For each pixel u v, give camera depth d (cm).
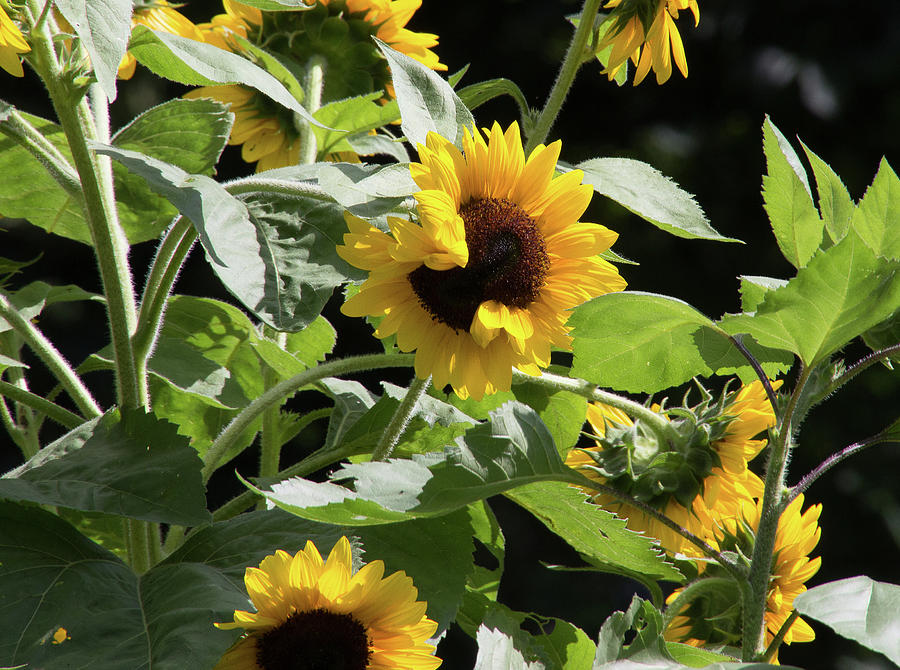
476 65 893
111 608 273
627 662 274
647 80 923
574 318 274
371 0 308
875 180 271
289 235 278
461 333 276
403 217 274
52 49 277
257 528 280
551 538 811
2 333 300
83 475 277
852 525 856
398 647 273
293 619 272
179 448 278
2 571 274
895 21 838
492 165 275
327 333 308
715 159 923
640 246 893
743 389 296
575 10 899
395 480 269
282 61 308
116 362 282
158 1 302
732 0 866
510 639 277
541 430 275
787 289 267
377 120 305
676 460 293
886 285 266
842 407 862
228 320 304
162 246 282
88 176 279
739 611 289
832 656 783
